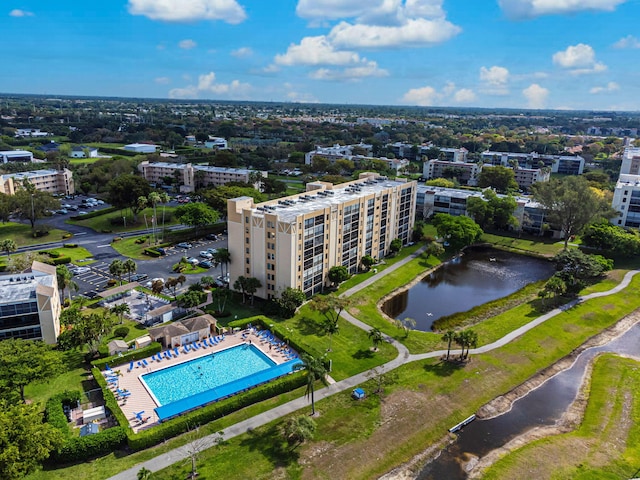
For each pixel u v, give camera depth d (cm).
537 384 9694
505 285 15312
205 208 18625
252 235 12612
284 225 11919
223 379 9462
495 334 11575
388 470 7275
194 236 18812
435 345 10994
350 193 15962
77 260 15850
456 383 9494
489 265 17275
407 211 18475
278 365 9600
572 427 8425
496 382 9612
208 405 8338
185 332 10688
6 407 6862
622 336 11762
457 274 16300
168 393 8938
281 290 12575
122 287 13162
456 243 17638
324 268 13738
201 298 12462
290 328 11475
